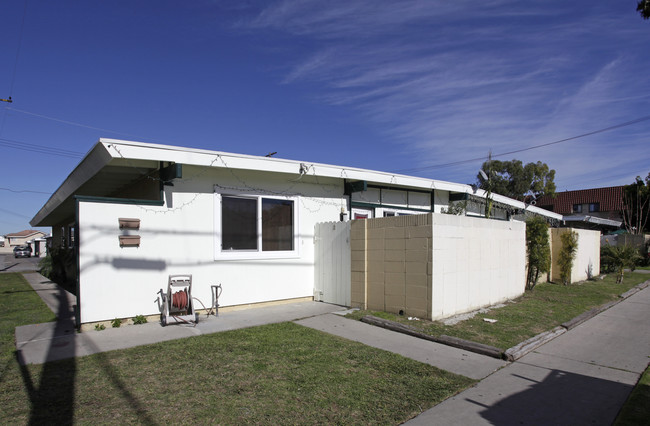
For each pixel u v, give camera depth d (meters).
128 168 7.61
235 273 7.99
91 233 6.40
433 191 12.62
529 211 16.86
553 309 8.31
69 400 3.74
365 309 7.98
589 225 28.94
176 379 4.29
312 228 9.35
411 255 7.20
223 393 3.94
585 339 6.29
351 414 3.56
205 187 7.64
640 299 10.09
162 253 7.09
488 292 8.50
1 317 7.55
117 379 4.27
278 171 8.04
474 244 8.05
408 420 3.49
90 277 6.38
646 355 5.48
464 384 4.32
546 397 4.03
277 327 6.60
